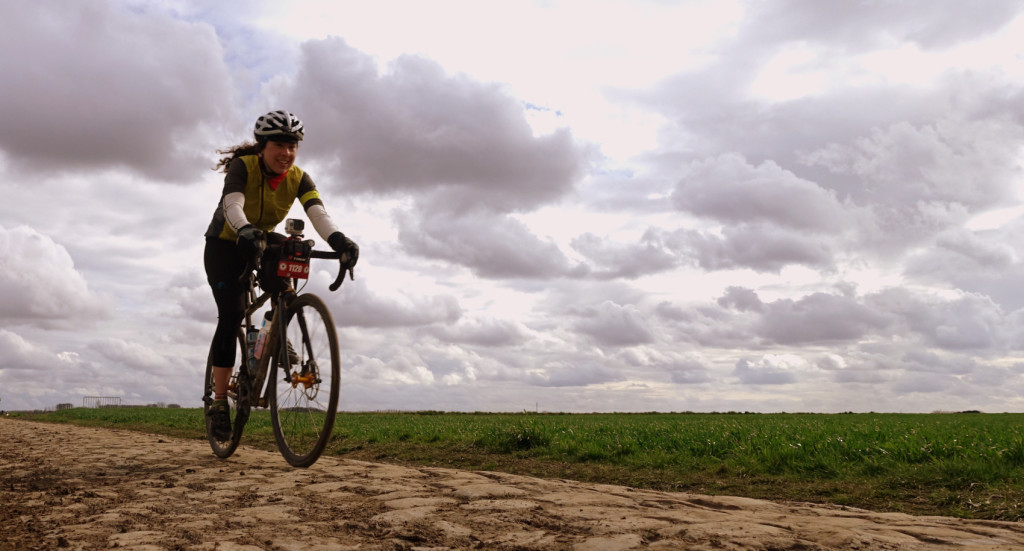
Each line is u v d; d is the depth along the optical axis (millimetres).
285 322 4121
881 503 4105
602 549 1974
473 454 7781
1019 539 2207
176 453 5117
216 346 4531
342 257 3969
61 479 3691
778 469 5668
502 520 2426
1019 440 5047
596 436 8750
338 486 3277
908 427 10453
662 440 8008
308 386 3861
